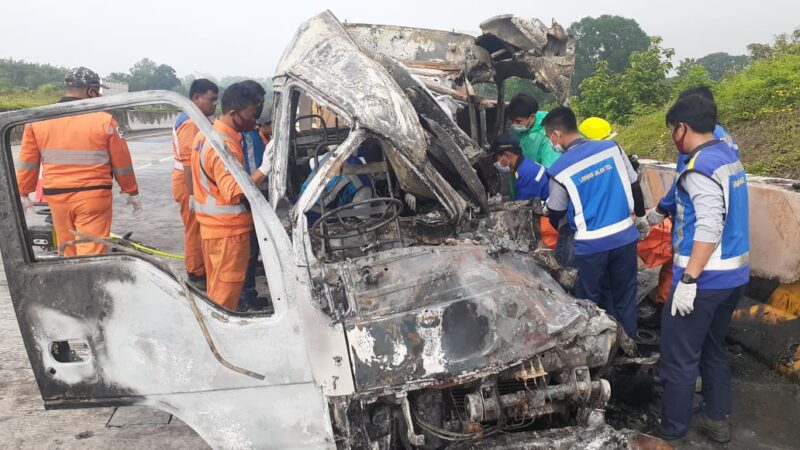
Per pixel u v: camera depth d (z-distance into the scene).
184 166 4.60
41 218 5.06
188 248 4.87
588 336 2.45
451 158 2.84
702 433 3.10
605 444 2.41
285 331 2.27
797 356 3.49
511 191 3.82
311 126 4.40
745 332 3.83
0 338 4.21
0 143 2.30
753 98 6.52
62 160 3.69
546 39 4.68
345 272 2.34
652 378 3.35
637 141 7.89
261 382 2.30
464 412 2.43
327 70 2.64
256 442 2.36
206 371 2.33
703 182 2.67
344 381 2.24
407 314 2.24
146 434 3.08
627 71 10.76
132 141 19.20
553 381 2.54
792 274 3.54
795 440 3.02
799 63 6.64
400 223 2.75
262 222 2.27
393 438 2.36
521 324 2.33
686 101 2.85
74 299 2.37
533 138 4.57
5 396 3.46
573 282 2.93
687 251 2.82
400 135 2.48
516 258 2.78
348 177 3.00
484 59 4.92
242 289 3.57
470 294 2.31
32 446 2.97
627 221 3.28
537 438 2.42
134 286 2.33
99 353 2.40
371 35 4.94
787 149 5.27
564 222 3.80
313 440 2.33
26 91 28.75
